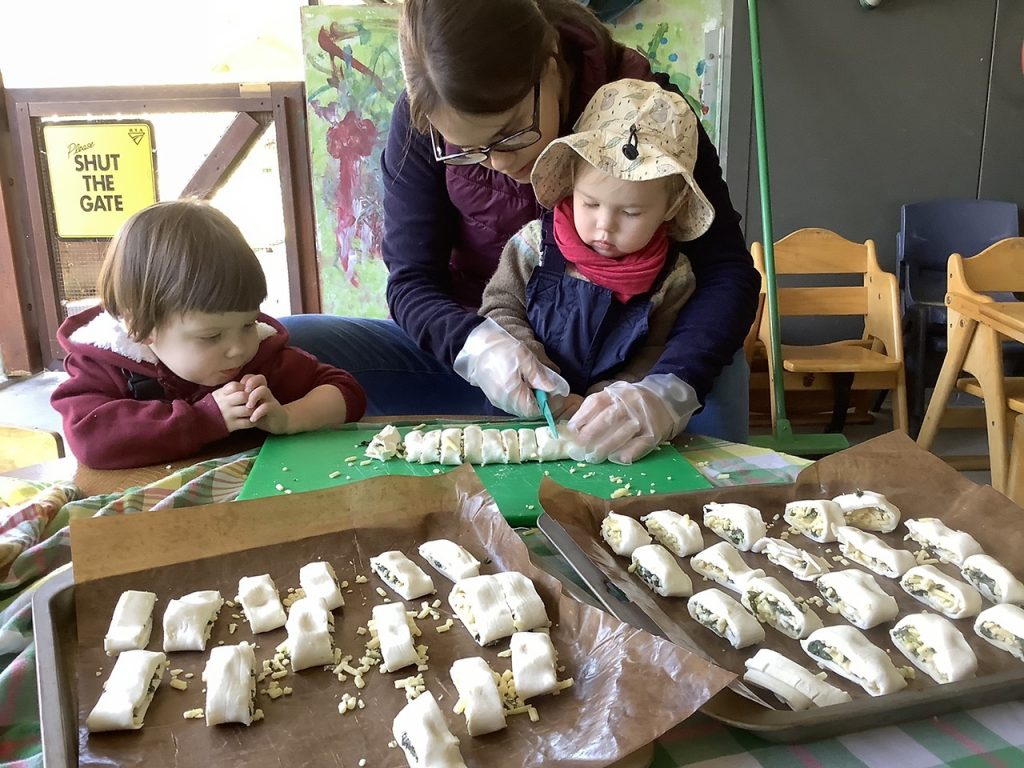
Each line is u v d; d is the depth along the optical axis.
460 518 0.88
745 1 3.01
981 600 0.77
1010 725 0.59
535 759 0.56
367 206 3.25
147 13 3.46
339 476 1.08
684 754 0.56
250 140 3.53
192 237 1.15
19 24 3.45
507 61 1.01
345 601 0.77
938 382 2.61
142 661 0.64
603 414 1.17
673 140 1.23
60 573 0.78
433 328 1.41
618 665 0.62
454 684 0.65
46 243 3.63
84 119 3.49
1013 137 3.24
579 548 0.80
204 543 0.80
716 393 1.48
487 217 1.53
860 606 0.75
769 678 0.62
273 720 0.61
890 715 0.58
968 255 3.21
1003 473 2.38
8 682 0.62
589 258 1.36
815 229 3.06
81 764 0.56
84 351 1.26
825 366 2.78
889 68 3.12
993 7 3.10
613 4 2.93
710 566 0.83
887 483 0.97
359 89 3.13
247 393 1.24
